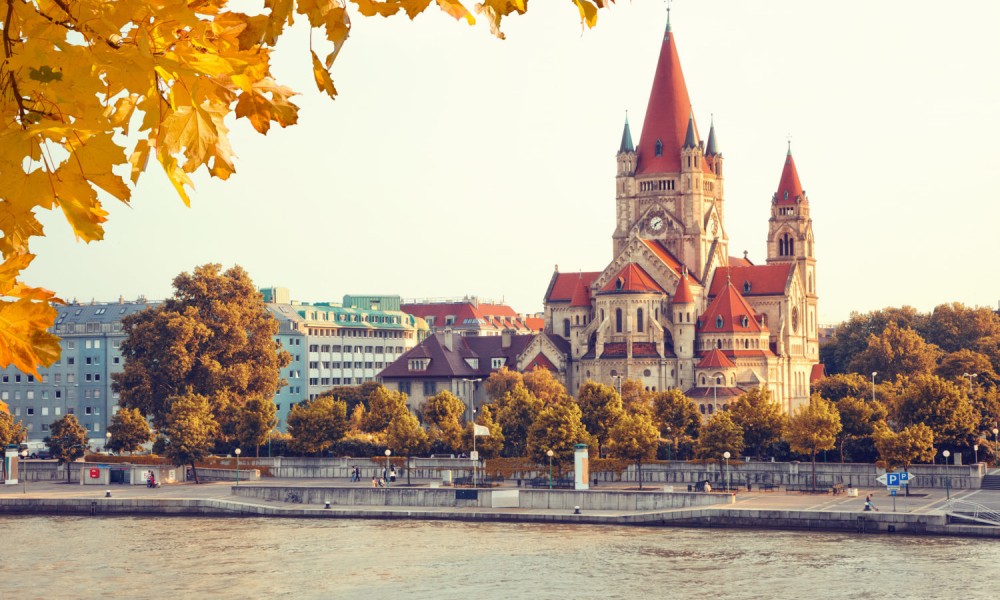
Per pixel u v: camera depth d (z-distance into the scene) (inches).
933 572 4670.3
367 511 6707.7
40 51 333.7
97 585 4707.2
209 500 6948.8
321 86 366.0
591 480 7815.0
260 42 357.1
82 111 338.3
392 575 4825.3
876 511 5876.0
